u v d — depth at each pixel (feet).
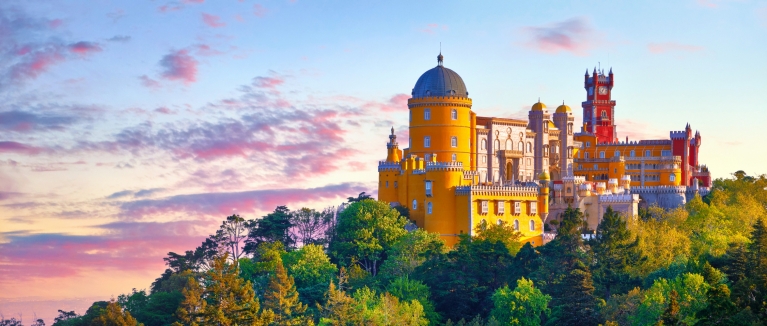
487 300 651.66
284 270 576.61
